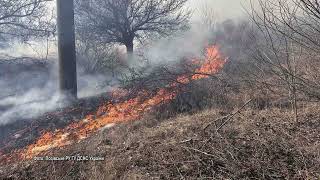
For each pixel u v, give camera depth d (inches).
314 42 220.5
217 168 207.2
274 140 229.0
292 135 235.3
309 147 218.7
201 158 217.3
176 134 255.8
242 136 238.8
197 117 290.7
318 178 188.1
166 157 224.1
